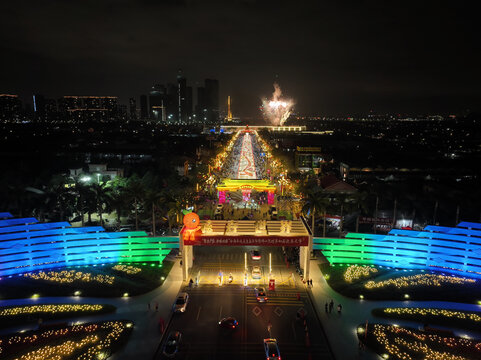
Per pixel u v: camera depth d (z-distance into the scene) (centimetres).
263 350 4091
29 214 8131
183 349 4088
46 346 4019
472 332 4431
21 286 5394
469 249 5844
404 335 4300
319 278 5866
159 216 8831
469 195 9331
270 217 9331
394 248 6297
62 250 6150
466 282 5566
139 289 5406
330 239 6419
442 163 18875
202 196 11394
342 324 4588
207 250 7094
